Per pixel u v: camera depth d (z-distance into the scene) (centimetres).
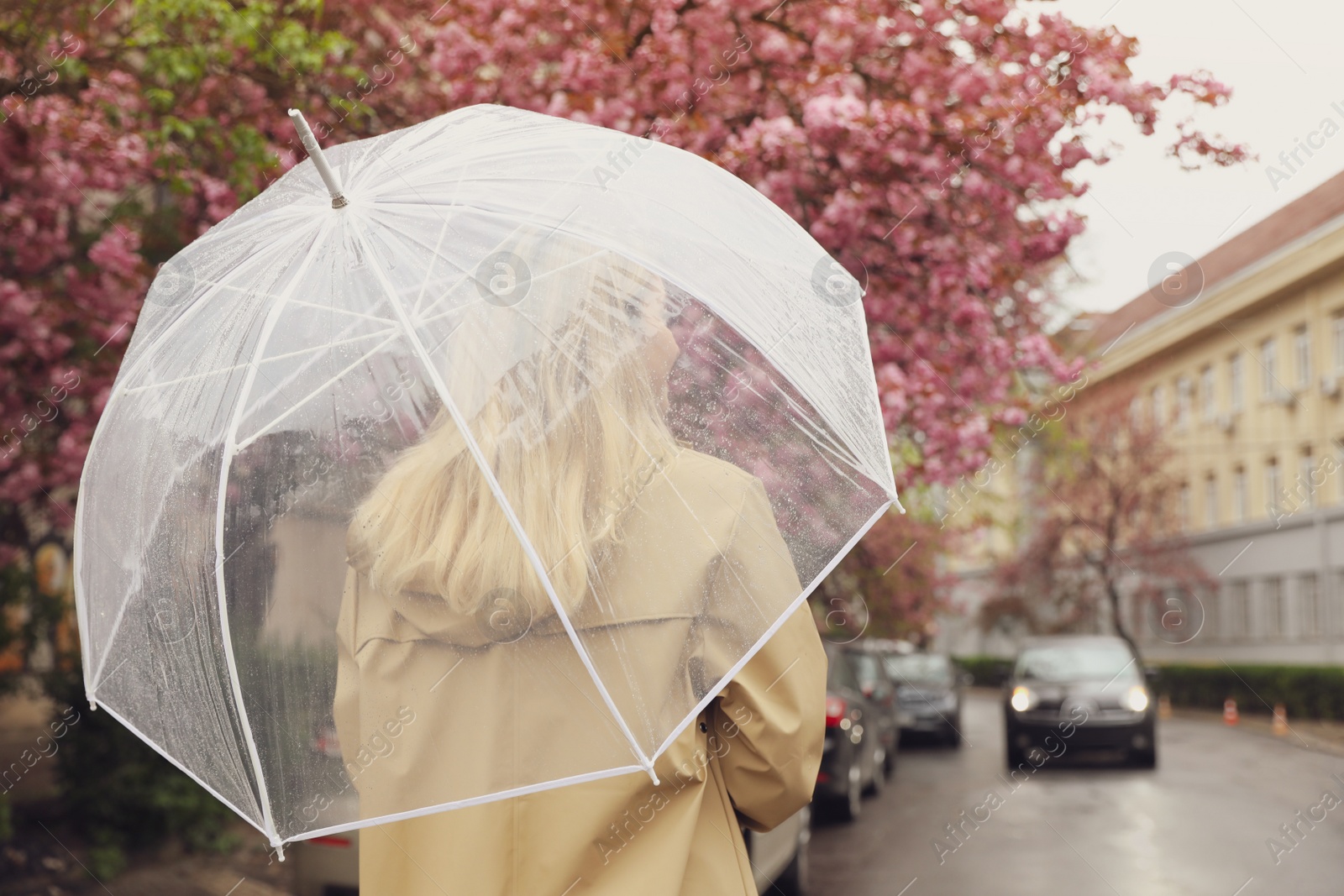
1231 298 3041
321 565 150
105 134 621
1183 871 788
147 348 174
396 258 157
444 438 146
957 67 562
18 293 673
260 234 171
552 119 186
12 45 563
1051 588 3288
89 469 171
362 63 637
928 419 598
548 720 141
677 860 145
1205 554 3231
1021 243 603
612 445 144
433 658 145
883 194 563
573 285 151
